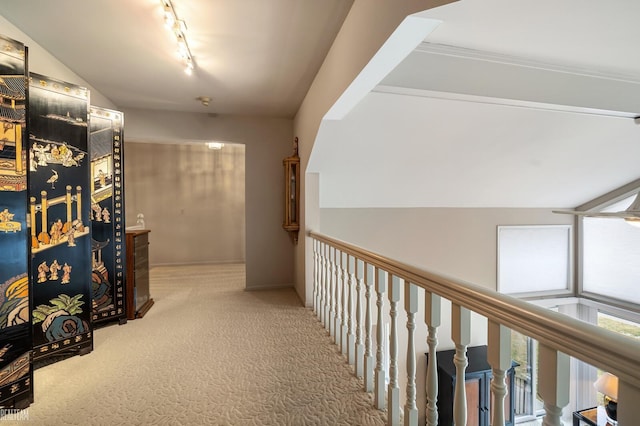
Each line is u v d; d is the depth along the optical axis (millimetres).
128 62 2438
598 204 4352
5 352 1584
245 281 4066
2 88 1607
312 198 3268
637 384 533
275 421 1524
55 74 2367
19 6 1756
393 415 1449
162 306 3256
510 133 2990
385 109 2566
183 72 2621
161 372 1966
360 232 3811
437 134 2906
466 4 1359
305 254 3252
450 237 4117
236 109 3607
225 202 5770
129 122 3510
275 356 2172
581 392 4320
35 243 2012
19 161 1665
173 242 5555
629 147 3340
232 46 2188
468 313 1006
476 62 2002
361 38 1639
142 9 1793
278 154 3969
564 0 1390
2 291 1590
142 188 5406
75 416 1561
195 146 5633
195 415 1566
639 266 4004
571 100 2180
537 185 3939
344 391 1764
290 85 2896
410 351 1308
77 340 2174
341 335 2221
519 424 4020
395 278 1443
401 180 3527
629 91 2297
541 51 1945
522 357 4203
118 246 2764
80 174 2232
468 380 3035
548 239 4531
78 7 1766
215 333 2564
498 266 4305
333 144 2869
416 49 1895
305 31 2012
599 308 4359
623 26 1622
